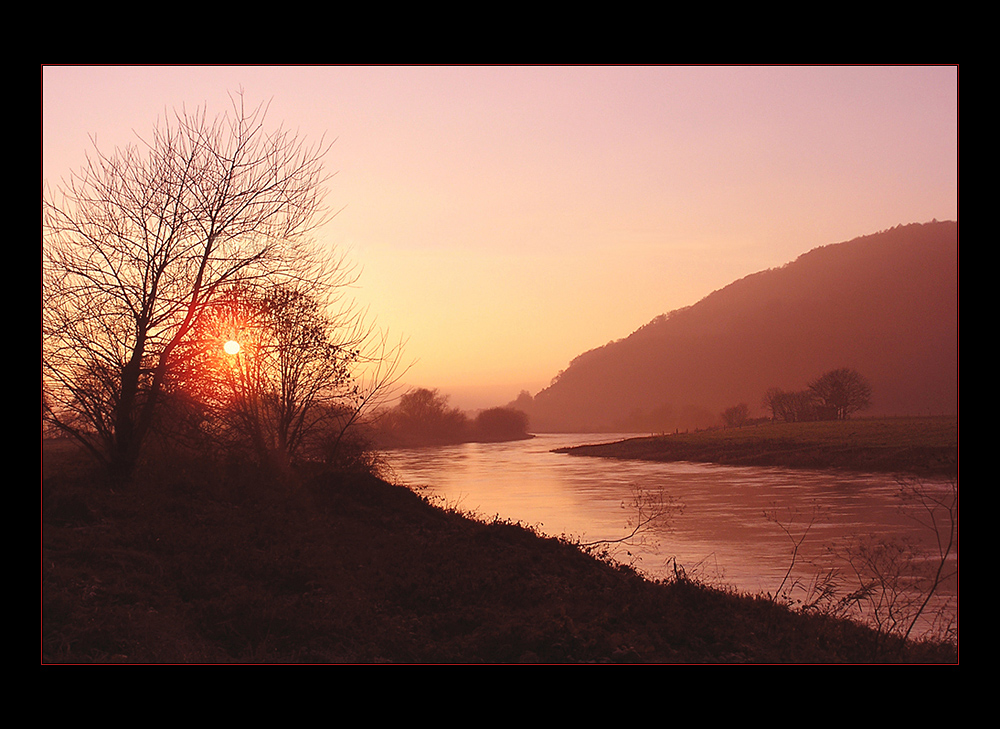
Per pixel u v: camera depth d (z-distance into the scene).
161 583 10.98
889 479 43.97
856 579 16.53
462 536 16.91
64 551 11.29
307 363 20.55
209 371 17.80
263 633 9.68
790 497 36.44
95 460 17.70
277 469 19.73
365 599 11.50
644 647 9.89
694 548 21.89
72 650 8.23
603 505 34.62
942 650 10.48
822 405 114.69
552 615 11.14
